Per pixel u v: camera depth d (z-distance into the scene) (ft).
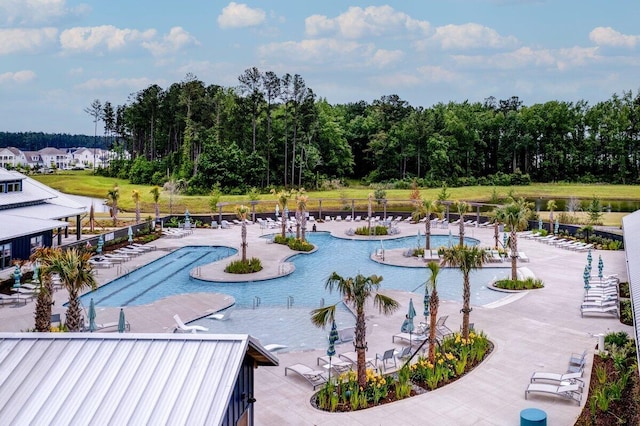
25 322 86.07
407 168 396.37
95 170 451.94
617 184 370.32
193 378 33.60
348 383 61.11
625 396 57.57
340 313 98.48
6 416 31.27
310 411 56.65
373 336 81.92
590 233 170.09
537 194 312.71
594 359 70.03
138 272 131.85
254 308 101.45
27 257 126.62
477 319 89.66
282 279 126.52
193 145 352.69
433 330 66.44
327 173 375.04
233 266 129.59
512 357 71.82
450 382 64.03
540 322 87.66
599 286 108.99
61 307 97.60
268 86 331.36
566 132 403.75
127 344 36.81
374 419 54.85
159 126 432.25
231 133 347.15
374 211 241.35
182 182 305.32
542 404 57.93
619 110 397.80
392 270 136.36
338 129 371.35
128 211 253.24
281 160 349.61
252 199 244.83
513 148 406.41
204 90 410.52
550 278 121.08
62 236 168.04
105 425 30.42
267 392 61.36
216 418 30.55
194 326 81.10
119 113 489.26
